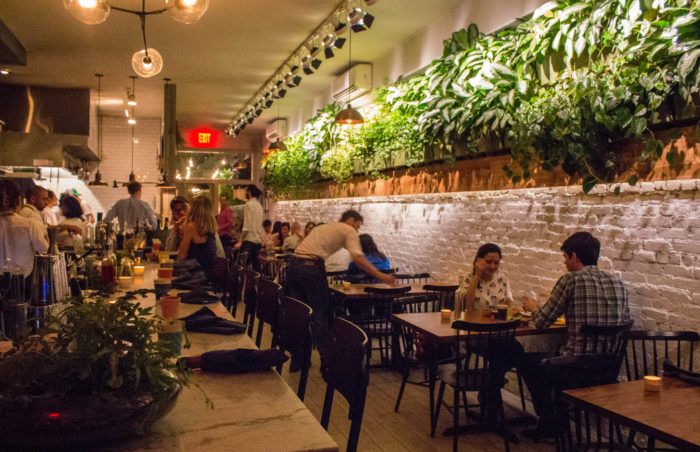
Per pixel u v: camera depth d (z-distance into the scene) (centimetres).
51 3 623
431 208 664
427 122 577
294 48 783
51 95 1033
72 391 129
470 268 579
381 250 795
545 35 429
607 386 260
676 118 328
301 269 507
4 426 121
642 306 376
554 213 461
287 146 1133
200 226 514
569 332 363
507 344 370
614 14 366
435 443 373
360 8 576
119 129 1370
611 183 397
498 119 467
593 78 374
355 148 796
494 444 375
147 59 601
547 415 380
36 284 220
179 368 142
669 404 232
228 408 161
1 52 734
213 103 1178
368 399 462
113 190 1365
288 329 279
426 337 388
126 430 128
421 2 597
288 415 155
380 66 799
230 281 468
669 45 320
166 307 241
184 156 1546
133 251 571
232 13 647
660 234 363
